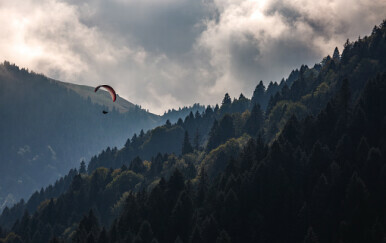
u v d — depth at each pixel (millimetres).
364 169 147500
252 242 142875
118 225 167625
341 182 148125
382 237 124500
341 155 159500
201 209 162500
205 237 143000
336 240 132625
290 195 148625
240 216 149375
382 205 136500
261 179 157000
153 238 146000
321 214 140500
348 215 135750
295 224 141375
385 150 154125
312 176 156125
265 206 151375
